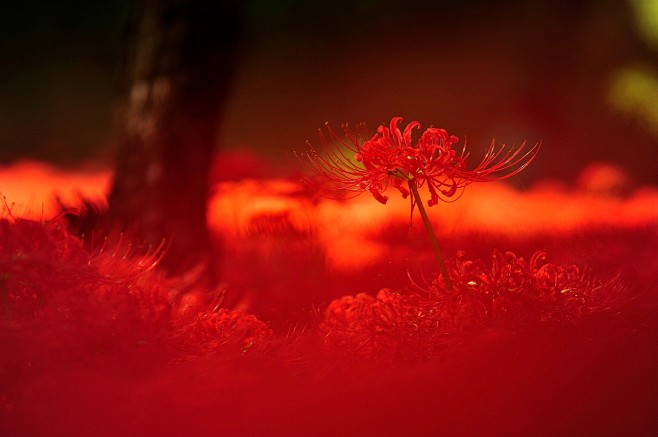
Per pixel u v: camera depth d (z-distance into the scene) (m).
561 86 11.38
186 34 2.61
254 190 2.68
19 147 12.52
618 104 10.53
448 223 2.69
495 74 14.04
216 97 2.65
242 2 2.69
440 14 14.91
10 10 13.93
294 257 2.44
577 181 3.96
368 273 2.13
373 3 15.22
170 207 2.56
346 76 15.22
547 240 2.51
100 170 5.19
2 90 13.53
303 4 15.12
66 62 13.98
